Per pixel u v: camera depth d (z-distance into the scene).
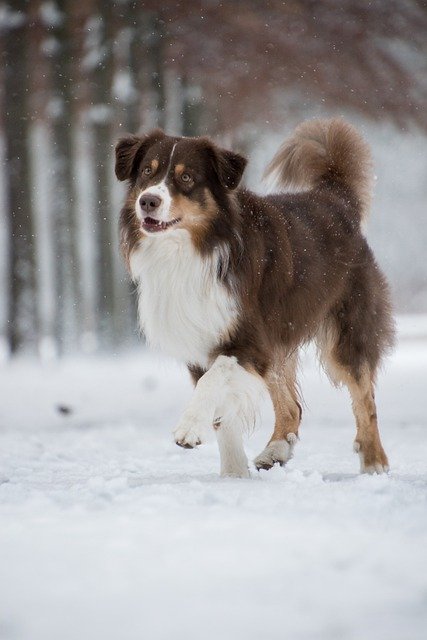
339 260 12.21
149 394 23.84
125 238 11.20
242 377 10.50
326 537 6.32
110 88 33.75
